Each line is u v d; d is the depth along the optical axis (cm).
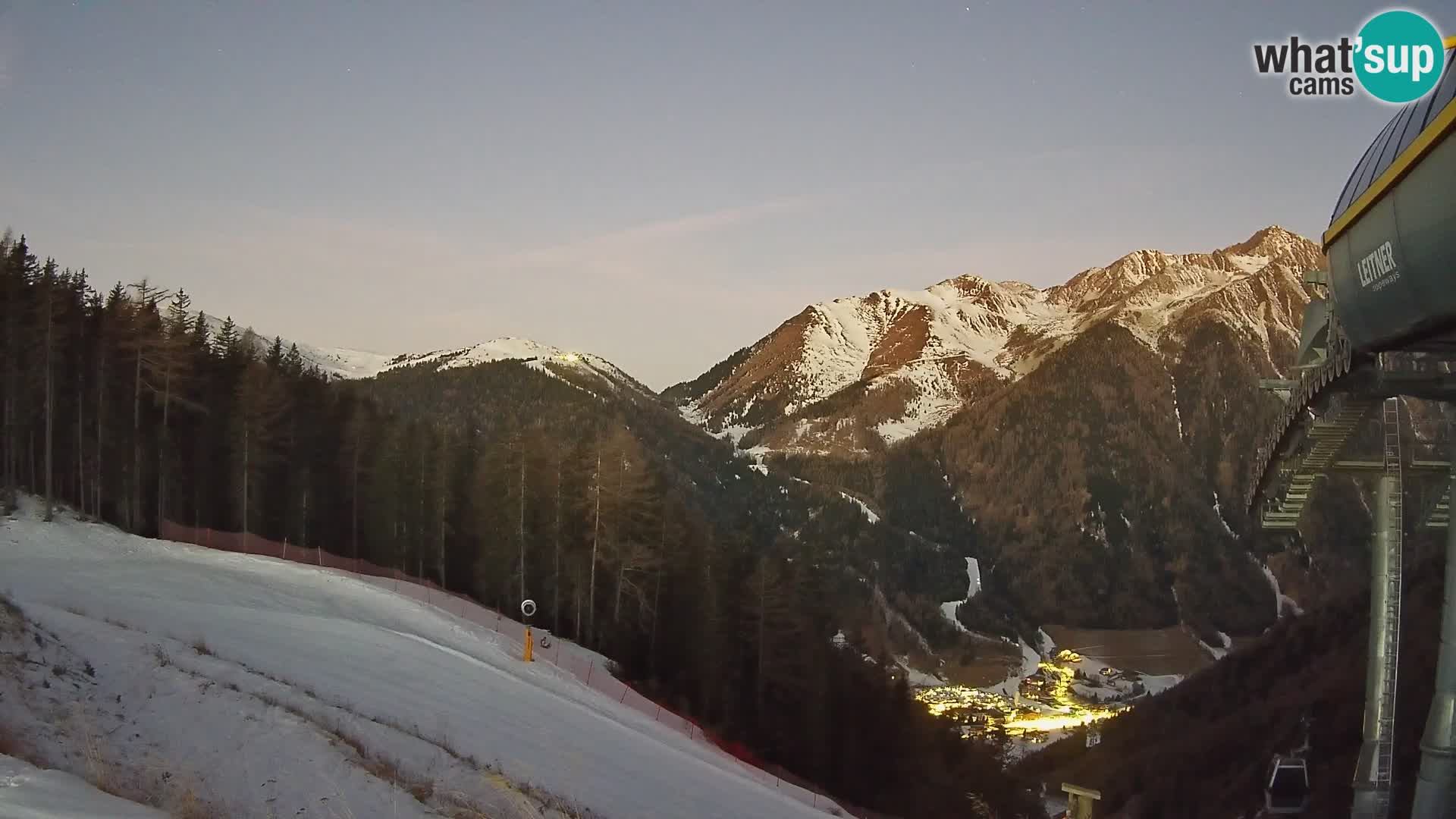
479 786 1642
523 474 5659
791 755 4662
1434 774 2358
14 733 1326
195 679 1777
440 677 2688
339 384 8269
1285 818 4241
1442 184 1842
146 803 1159
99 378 5288
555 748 2278
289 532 5894
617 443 5656
